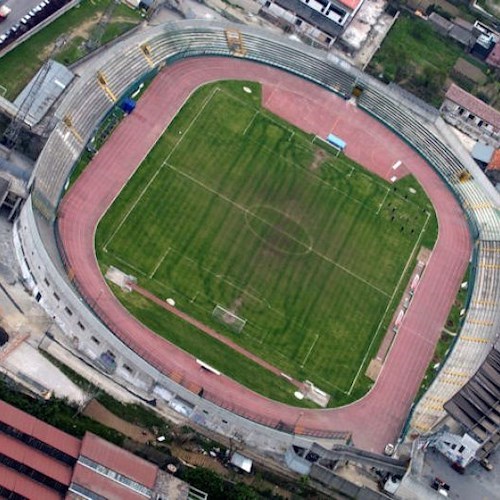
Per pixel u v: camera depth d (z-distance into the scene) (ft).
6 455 611.88
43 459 618.85
